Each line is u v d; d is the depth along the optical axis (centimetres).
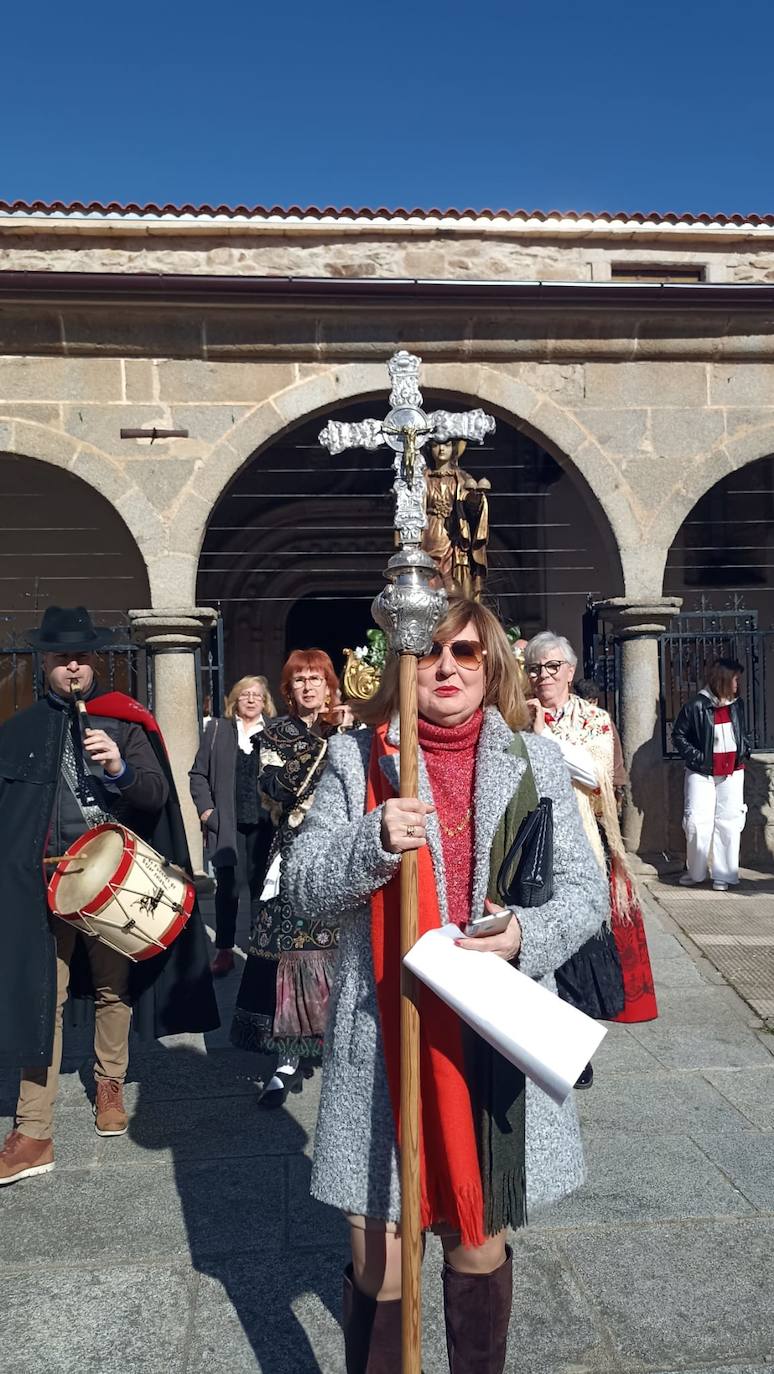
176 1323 251
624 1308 253
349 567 1302
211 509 836
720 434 879
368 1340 184
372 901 187
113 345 820
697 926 665
